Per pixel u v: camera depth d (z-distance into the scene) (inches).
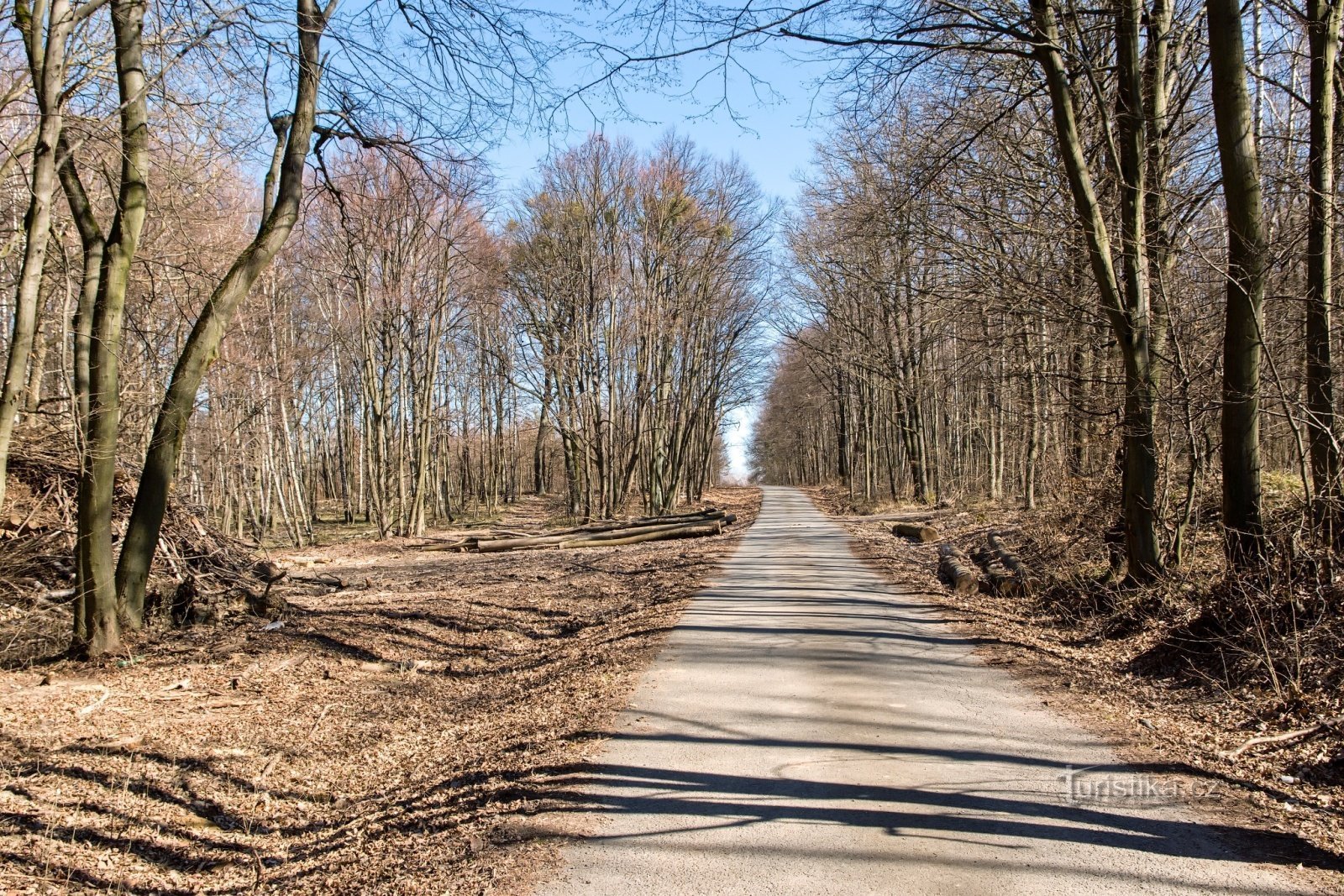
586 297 1347.2
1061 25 420.5
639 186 1402.6
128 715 307.0
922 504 1333.7
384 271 1189.1
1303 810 186.5
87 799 237.9
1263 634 268.7
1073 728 246.1
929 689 291.0
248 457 1221.1
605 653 366.3
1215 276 420.8
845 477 1895.9
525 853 171.9
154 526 398.6
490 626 483.5
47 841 212.1
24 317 340.2
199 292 474.0
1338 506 297.7
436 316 1234.0
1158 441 416.5
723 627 405.4
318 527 1540.4
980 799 194.1
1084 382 481.7
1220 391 348.8
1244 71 318.0
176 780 255.3
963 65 537.6
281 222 405.1
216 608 473.1
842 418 1887.3
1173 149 507.2
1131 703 275.0
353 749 291.4
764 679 306.5
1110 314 393.4
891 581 555.2
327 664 390.9
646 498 1654.8
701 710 268.5
